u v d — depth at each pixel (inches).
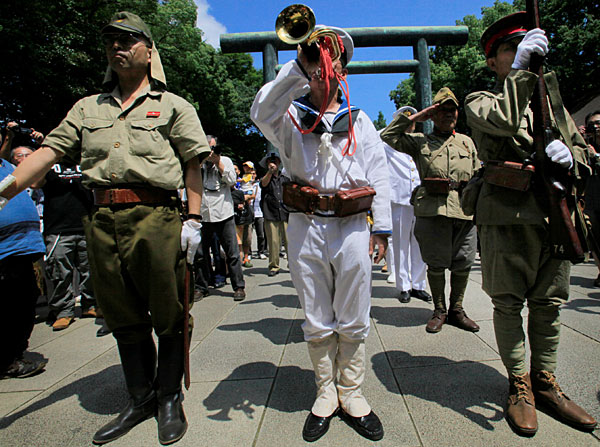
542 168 71.3
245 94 1002.7
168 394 79.1
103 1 456.1
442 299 131.0
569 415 71.9
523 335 78.4
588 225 83.4
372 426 71.8
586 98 605.9
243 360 108.9
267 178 234.2
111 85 82.3
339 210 71.5
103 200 74.3
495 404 80.3
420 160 129.8
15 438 76.9
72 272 157.9
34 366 108.3
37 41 382.9
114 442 74.4
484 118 73.2
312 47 69.2
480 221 79.5
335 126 74.4
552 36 619.5
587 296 155.3
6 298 105.3
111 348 126.3
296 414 80.4
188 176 82.1
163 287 75.7
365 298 74.7
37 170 74.5
